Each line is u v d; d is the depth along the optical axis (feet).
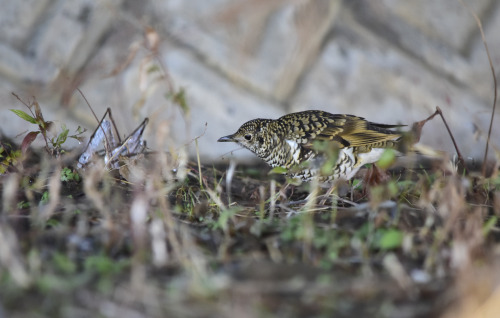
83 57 44.16
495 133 47.29
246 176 38.01
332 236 24.20
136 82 43.24
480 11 49.52
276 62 46.83
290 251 23.47
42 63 43.57
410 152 33.24
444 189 26.76
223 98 45.80
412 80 48.16
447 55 49.03
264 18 46.19
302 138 32.50
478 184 31.42
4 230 23.07
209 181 34.65
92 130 43.45
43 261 21.43
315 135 32.42
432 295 20.27
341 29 47.83
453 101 48.29
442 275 21.62
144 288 19.83
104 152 33.78
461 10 49.16
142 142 33.27
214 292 19.77
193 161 41.32
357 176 34.27
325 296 19.94
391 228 25.32
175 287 20.04
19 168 30.53
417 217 26.71
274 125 33.53
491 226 25.72
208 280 20.30
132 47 31.76
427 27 49.32
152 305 19.17
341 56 47.65
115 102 43.55
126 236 23.86
